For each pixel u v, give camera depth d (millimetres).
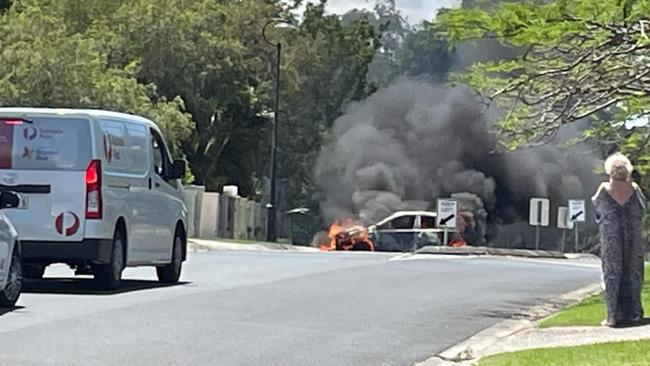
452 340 15430
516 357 13391
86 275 22453
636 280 16266
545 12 17812
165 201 21672
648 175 29359
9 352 12938
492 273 27828
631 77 19656
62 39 44344
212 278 23156
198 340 14312
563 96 20141
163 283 21812
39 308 16891
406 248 49250
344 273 25516
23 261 19359
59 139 19328
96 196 19203
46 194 19219
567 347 14102
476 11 18406
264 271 25391
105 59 49438
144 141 21078
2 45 44500
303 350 13906
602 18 17719
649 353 13289
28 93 42562
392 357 13758
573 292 23438
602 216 16250
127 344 13781
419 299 20391
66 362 12414
